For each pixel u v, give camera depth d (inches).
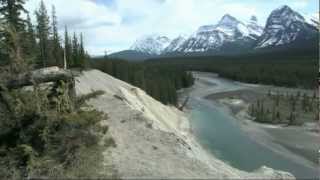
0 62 759.7
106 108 1184.2
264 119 2844.5
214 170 674.8
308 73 5625.0
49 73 677.9
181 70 6245.1
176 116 2915.8
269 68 6845.5
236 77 6924.2
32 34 2208.4
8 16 1424.7
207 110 3540.8
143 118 1051.3
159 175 583.5
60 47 2719.0
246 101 4035.4
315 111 3125.0
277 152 1919.3
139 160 669.3
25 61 693.9
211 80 7145.7
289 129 2544.3
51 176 542.9
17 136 589.3
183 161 695.7
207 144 2106.3
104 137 786.2
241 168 1617.9
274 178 683.4
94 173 561.3
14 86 659.4
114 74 3703.3
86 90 1931.6
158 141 836.0
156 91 3430.1
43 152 586.2
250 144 2108.8
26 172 558.6
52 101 652.1
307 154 1866.4
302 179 1459.2
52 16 2743.6
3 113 592.4
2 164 569.9
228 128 2630.4
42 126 585.9
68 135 602.2
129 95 2313.0
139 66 4768.7
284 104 3671.3
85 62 2962.6
